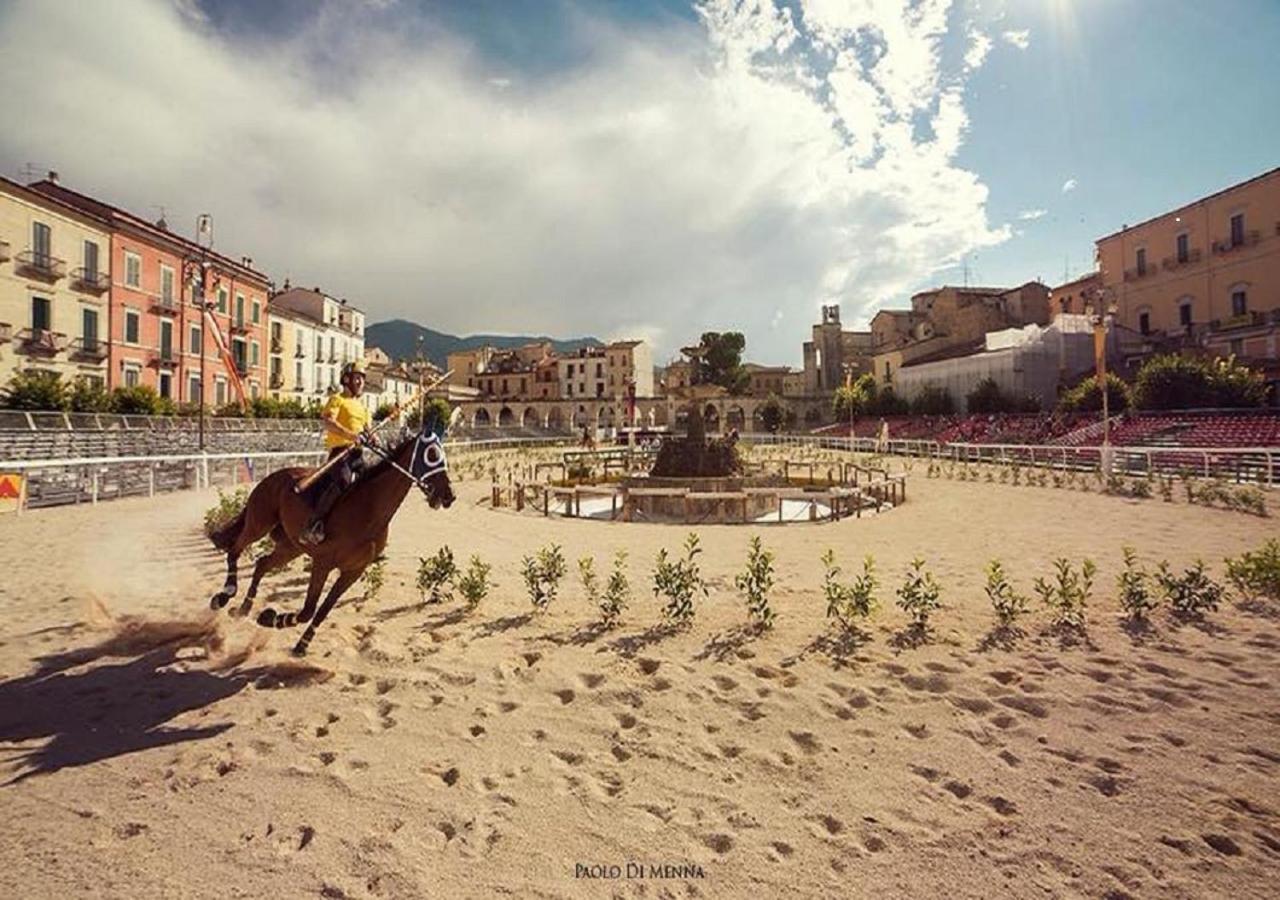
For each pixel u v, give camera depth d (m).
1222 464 22.39
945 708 4.79
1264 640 6.03
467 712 4.68
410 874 2.98
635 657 5.78
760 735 4.39
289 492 5.70
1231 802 3.60
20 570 8.67
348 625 6.58
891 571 9.30
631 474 24.66
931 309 69.25
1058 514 15.01
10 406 28.55
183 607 7.04
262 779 3.75
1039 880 3.00
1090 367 46.28
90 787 3.63
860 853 3.19
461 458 36.34
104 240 39.09
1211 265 43.88
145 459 16.67
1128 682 5.18
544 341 111.69
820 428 69.12
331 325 66.12
